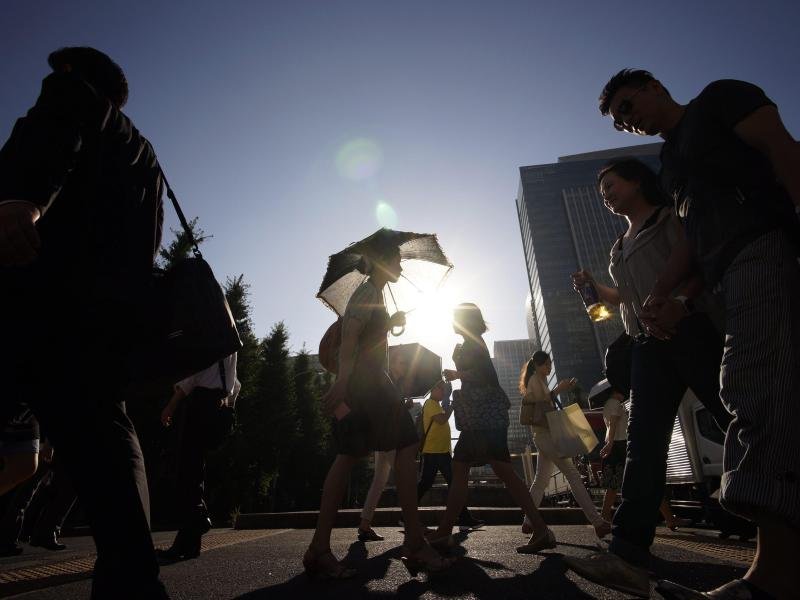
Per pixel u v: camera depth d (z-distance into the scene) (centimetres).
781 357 141
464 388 360
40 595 221
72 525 886
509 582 235
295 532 592
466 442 348
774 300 146
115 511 119
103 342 132
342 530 625
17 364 118
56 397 122
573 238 13600
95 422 124
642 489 204
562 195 14162
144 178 150
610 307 287
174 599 205
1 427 126
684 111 194
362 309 273
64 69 153
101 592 114
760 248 153
